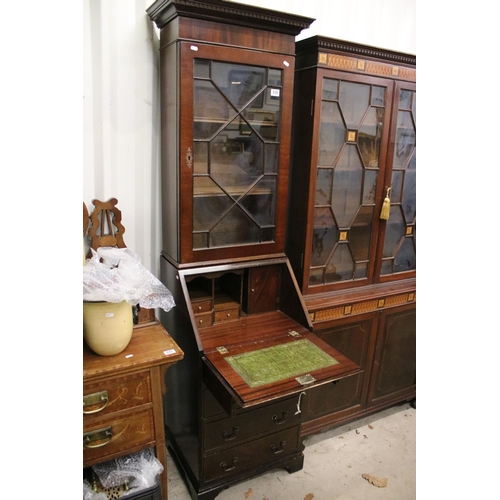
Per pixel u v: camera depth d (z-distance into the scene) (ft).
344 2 6.47
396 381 7.23
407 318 6.93
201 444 4.99
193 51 4.33
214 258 5.03
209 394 4.81
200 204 4.87
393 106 5.97
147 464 4.32
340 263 6.32
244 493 5.59
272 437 5.55
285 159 5.17
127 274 4.05
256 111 4.91
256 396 3.87
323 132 5.58
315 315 5.83
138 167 5.27
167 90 4.75
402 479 5.94
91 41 4.69
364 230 6.36
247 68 4.72
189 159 4.60
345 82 5.54
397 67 5.82
